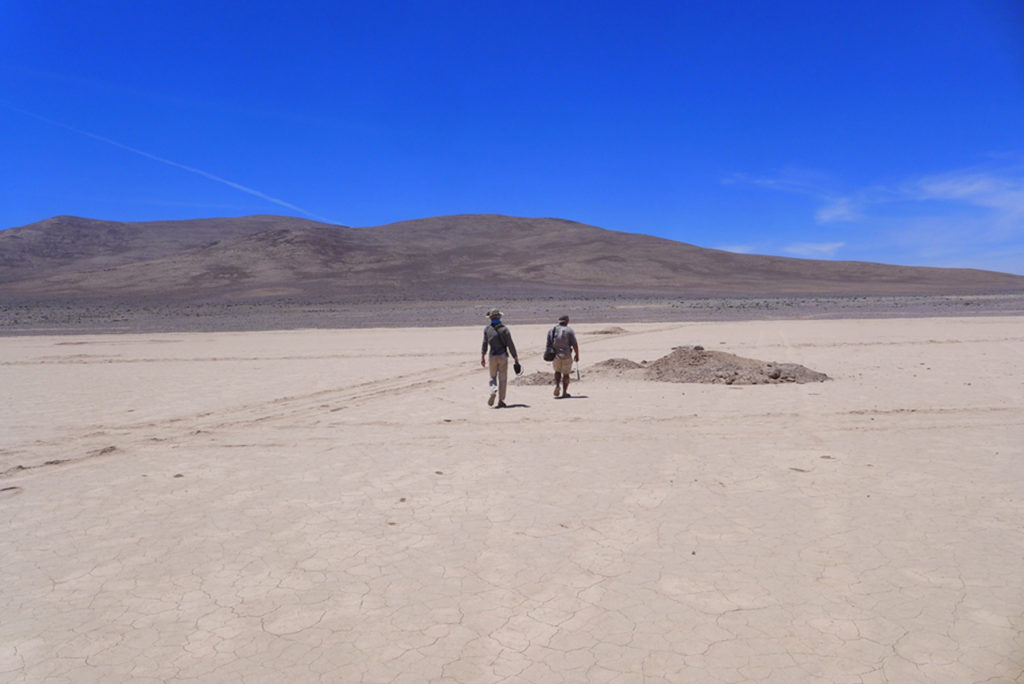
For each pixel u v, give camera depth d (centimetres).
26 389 1677
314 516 671
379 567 541
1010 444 882
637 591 486
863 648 405
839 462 812
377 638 433
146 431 1133
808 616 444
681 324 3944
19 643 439
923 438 926
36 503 737
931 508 641
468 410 1260
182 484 802
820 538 575
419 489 754
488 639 428
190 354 2639
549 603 472
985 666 383
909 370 1641
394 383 1673
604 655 405
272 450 972
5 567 561
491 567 535
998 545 550
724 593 479
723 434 987
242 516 677
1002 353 1977
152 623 461
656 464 830
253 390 1594
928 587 480
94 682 394
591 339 3033
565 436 1007
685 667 391
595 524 624
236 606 482
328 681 388
